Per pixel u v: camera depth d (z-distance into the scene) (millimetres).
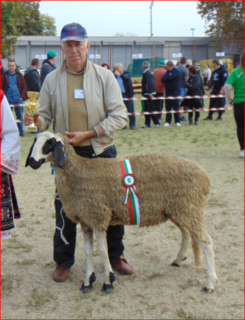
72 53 3199
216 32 35312
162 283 3494
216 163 7422
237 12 34781
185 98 12000
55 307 3150
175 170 3229
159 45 33375
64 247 3580
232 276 3557
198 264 3467
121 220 3297
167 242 4344
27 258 4020
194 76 11695
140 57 29031
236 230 4562
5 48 23438
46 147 3002
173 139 9789
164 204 3254
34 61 9969
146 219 3281
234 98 7438
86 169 3195
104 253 3299
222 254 3988
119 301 3221
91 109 3348
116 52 32219
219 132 10617
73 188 3180
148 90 11195
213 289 3324
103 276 3660
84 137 3311
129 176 3176
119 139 9914
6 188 3242
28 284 3525
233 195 5711
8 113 3127
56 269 3648
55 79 3410
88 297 3293
